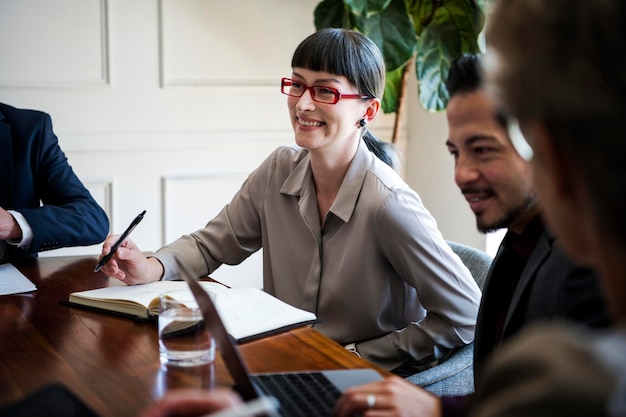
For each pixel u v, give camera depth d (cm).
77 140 318
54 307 168
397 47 307
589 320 100
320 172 193
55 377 129
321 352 140
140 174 331
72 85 314
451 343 179
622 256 58
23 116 239
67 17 310
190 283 119
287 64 349
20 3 303
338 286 189
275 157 210
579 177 58
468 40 313
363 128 198
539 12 59
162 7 323
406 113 379
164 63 327
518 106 61
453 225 361
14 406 102
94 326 155
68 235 219
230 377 128
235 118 343
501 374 53
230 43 337
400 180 191
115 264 180
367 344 184
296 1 346
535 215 124
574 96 56
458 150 121
